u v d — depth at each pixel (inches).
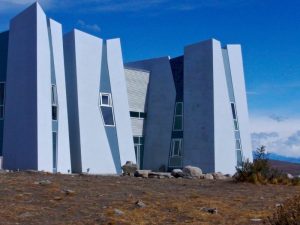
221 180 818.8
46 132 1174.3
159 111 1649.9
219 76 1533.0
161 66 1676.9
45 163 1158.3
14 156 1184.2
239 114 1619.1
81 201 477.7
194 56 1562.5
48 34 1248.8
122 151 1438.2
